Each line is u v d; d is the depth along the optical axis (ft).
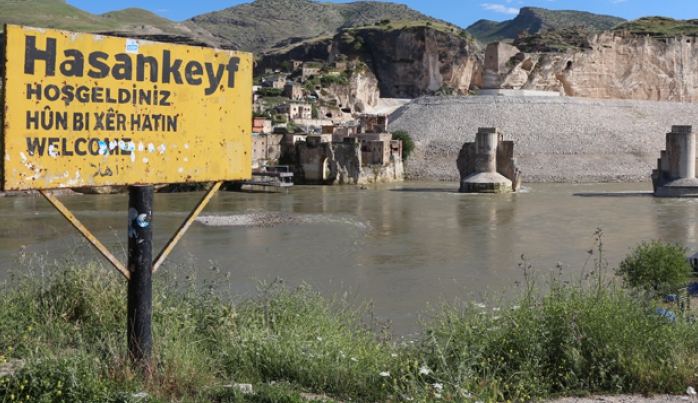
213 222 170.19
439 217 186.60
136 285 34.19
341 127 380.78
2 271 98.53
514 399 33.86
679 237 143.84
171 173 34.91
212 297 48.39
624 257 118.11
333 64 591.78
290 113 451.94
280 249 128.36
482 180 272.92
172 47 34.73
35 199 228.02
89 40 32.32
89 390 30.12
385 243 137.39
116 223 165.78
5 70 30.27
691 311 58.39
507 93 440.45
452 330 42.11
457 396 32.45
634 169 353.51
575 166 355.97
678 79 547.08
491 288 90.22
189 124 35.42
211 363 36.32
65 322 42.70
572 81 520.01
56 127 31.65
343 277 100.73
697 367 37.86
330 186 311.27
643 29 597.11
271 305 48.49
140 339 34.19
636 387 36.65
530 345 38.78
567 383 36.86
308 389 35.32
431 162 370.12
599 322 39.78
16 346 37.63
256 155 329.11
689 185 243.81
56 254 117.19
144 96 33.96
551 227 163.73
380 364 38.50
